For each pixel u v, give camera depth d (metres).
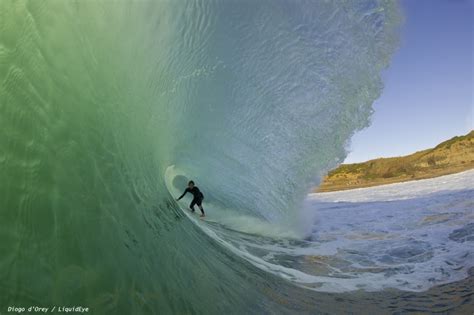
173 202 7.14
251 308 4.39
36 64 3.32
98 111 3.94
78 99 3.65
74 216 3.00
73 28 3.82
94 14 4.14
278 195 9.71
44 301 2.41
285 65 7.70
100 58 4.17
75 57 3.76
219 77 7.34
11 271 2.38
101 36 4.22
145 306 3.11
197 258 5.10
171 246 4.60
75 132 3.46
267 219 9.91
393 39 7.50
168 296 3.51
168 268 3.99
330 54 7.61
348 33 7.47
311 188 9.34
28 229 2.62
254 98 8.13
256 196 9.85
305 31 7.33
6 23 3.22
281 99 8.23
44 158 3.03
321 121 8.39
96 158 3.65
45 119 3.20
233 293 4.56
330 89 8.01
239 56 7.23
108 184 3.70
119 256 3.25
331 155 8.73
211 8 6.16
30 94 3.17
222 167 9.54
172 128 7.32
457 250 7.48
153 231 4.33
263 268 6.21
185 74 6.62
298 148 8.91
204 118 8.22
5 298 2.25
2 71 3.05
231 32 6.75
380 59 7.61
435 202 14.04
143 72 5.26
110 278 2.98
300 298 5.18
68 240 2.84
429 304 5.12
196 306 3.74
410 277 6.29
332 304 5.10
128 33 4.71
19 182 2.77
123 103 4.62
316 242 9.20
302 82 7.98
